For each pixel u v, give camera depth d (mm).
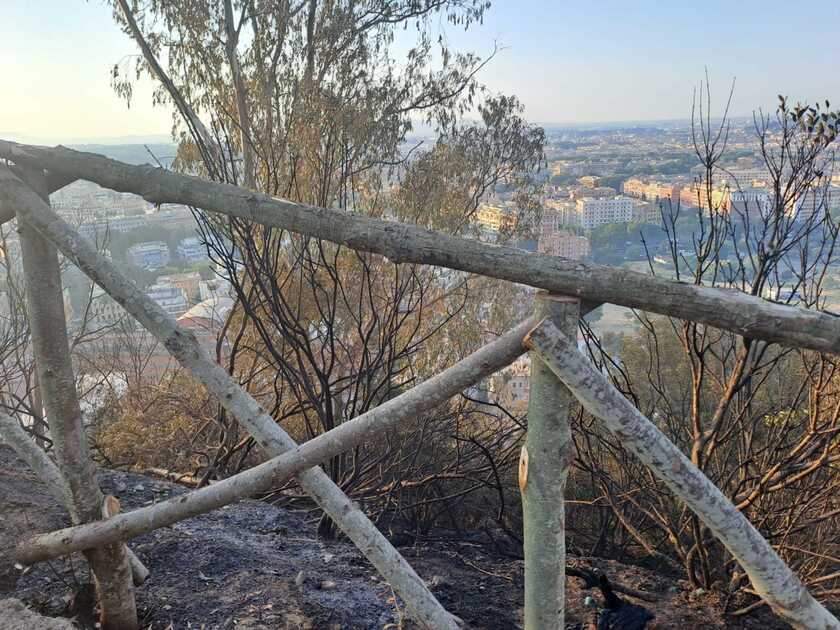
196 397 7543
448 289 9352
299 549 3113
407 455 4488
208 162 4625
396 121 7383
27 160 1771
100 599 2041
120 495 3447
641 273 1210
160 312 1682
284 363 4188
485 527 4277
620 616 2387
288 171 6613
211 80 8188
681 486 1171
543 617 1368
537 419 1314
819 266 2930
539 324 1241
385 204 8898
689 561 3094
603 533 4000
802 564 3535
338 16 7781
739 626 2752
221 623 2184
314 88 7039
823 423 3291
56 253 1840
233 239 4320
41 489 3080
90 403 7965
